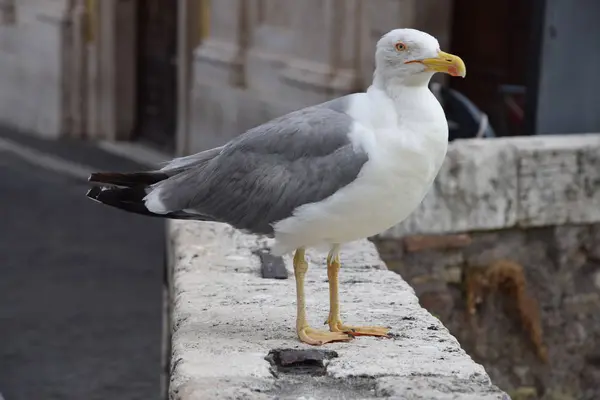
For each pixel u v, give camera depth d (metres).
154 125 29.70
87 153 28.86
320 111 7.03
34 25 31.95
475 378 6.69
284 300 8.26
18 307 16.80
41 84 31.78
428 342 7.32
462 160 12.65
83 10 30.52
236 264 9.23
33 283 18.03
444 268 12.88
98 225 21.91
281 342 7.26
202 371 6.73
